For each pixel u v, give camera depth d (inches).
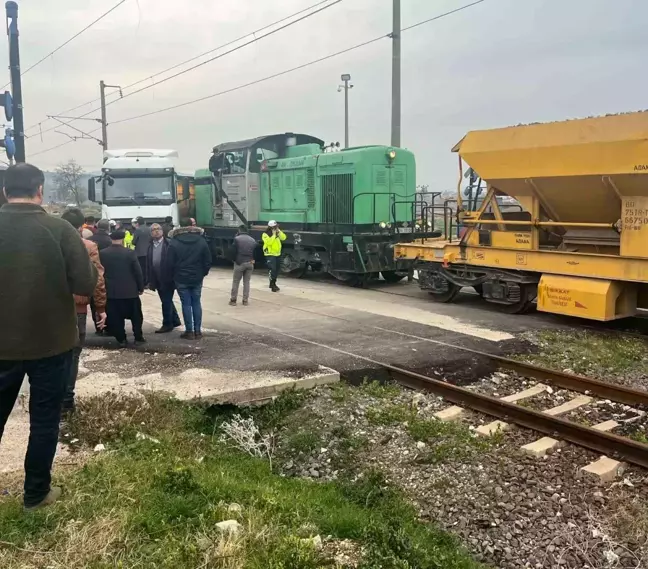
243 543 142.9
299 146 771.4
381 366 315.9
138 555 136.8
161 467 186.9
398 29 668.7
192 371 298.8
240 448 238.2
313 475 224.7
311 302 533.0
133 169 786.2
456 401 276.2
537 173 430.9
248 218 788.6
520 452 228.4
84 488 167.5
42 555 134.6
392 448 234.8
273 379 283.9
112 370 302.5
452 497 199.8
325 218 669.3
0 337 145.2
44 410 152.5
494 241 485.7
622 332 410.6
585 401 280.1
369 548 152.9
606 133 388.5
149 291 599.8
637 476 211.0
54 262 149.3
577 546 173.0
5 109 465.7
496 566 167.9
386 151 644.1
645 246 383.2
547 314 477.1
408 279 646.5
